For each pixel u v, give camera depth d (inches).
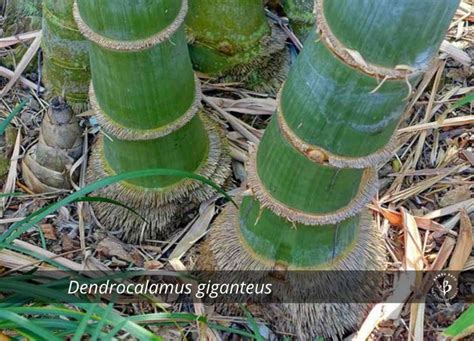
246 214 41.0
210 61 53.3
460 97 57.1
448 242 48.4
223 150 49.7
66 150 48.4
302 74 31.2
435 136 55.0
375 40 27.0
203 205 49.1
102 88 38.9
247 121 55.7
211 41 51.7
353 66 28.3
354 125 30.9
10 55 59.1
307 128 32.4
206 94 55.6
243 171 52.1
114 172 46.8
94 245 48.9
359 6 26.6
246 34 51.9
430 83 57.3
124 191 46.7
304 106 31.7
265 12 57.2
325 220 37.0
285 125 33.5
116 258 48.4
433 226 49.6
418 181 52.8
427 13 25.7
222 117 54.8
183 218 49.9
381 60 27.5
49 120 46.9
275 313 44.5
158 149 43.2
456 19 61.8
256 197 38.0
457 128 55.3
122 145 43.1
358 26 27.1
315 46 29.8
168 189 46.6
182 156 45.0
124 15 33.6
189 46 52.6
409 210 51.4
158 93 38.6
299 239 39.4
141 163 44.2
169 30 35.5
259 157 37.7
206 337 43.8
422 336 44.3
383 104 29.8
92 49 36.8
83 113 53.4
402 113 31.8
